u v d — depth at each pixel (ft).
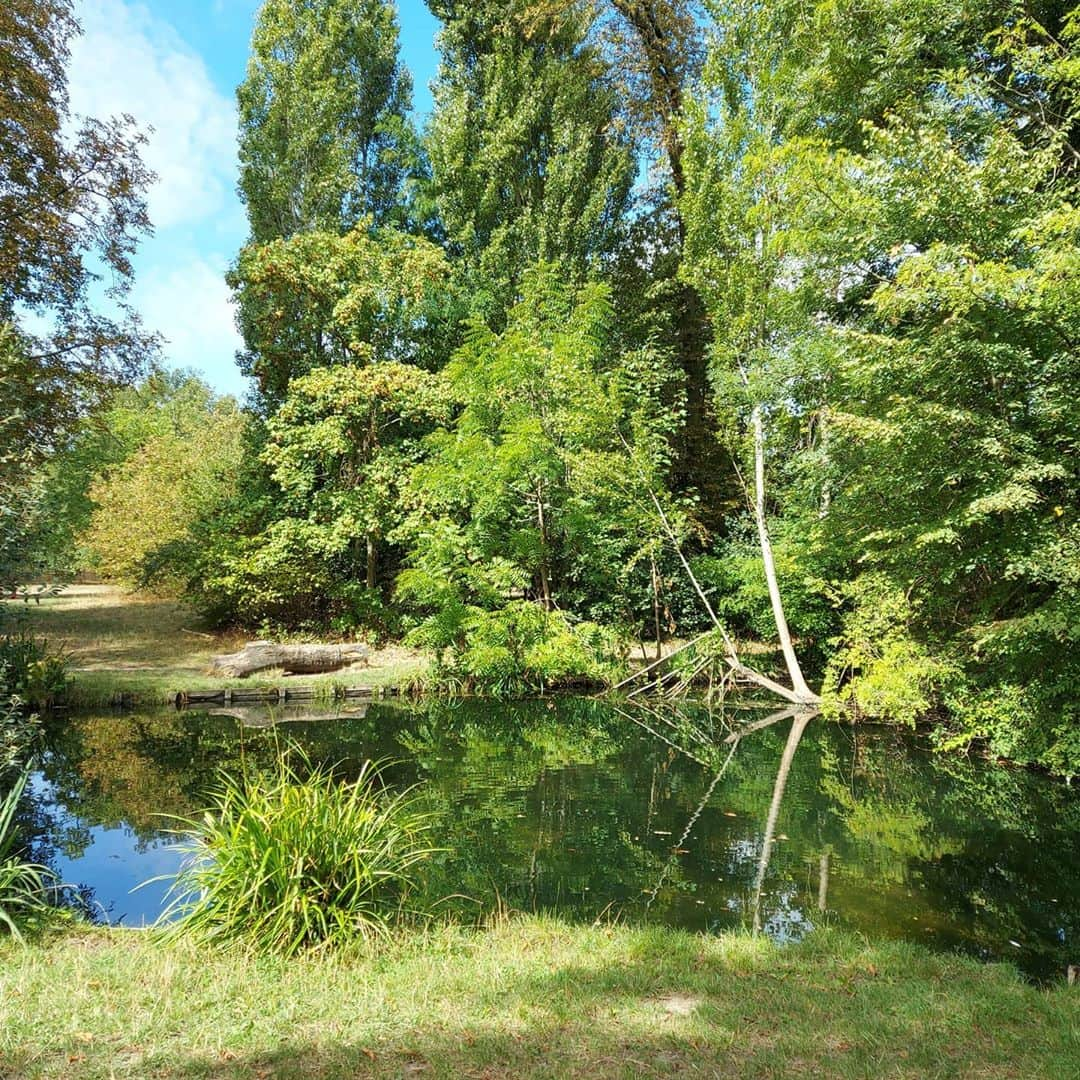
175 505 68.28
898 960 14.23
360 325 62.28
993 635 29.81
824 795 28.84
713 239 48.34
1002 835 24.32
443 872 19.89
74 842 22.30
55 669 40.50
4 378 26.71
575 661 48.67
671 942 14.84
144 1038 10.11
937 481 32.58
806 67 43.88
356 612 59.77
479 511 53.36
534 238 67.41
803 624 50.65
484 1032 10.62
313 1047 10.06
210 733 37.01
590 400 51.29
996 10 36.32
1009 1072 9.62
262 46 69.56
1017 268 28.60
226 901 14.44
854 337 32.76
